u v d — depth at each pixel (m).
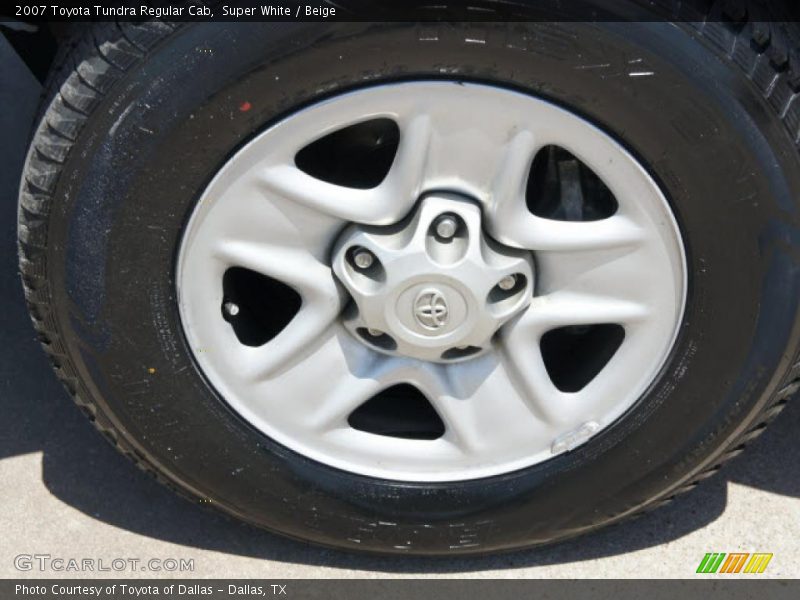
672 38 1.51
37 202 1.65
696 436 1.90
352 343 1.88
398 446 1.97
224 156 1.62
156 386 1.84
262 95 1.55
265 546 2.15
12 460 2.26
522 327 1.82
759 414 1.88
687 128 1.57
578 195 1.80
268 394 1.89
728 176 1.61
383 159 1.81
